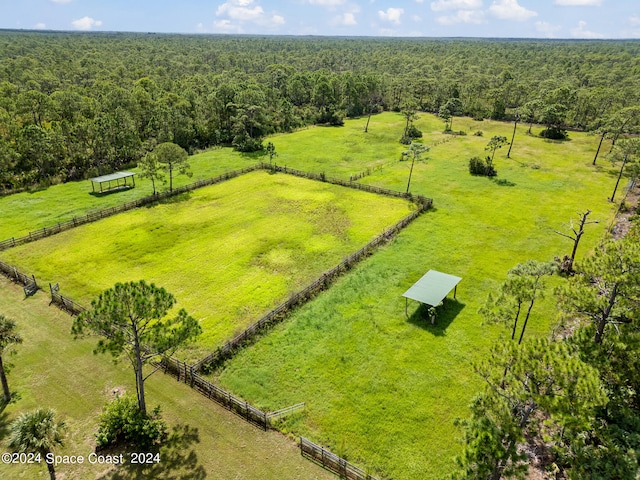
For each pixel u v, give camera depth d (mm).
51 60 160125
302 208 52250
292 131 98375
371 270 37750
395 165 70562
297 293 33250
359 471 19234
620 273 19594
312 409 23422
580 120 98812
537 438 20844
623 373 18219
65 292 34156
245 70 188500
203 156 76250
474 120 110375
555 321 30312
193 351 27969
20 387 24594
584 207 52156
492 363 17094
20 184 57562
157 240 43438
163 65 174625
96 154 63969
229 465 20125
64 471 19672
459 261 39438
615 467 15039
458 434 21844
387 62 187000
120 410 21531
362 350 27922
